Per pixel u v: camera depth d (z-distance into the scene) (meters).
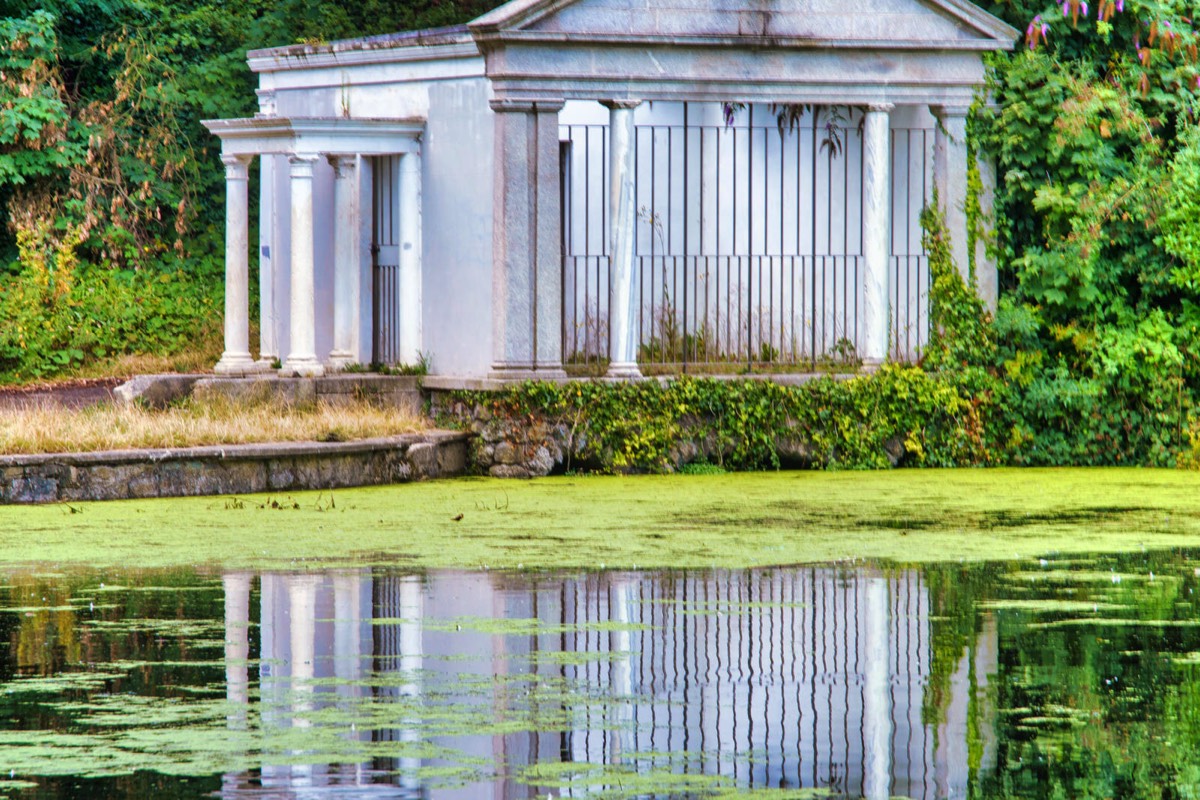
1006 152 64.00
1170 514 47.66
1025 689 25.97
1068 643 29.31
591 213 64.56
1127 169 64.88
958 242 63.81
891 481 57.12
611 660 28.06
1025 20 66.31
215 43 92.00
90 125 85.25
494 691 26.00
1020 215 65.56
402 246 63.44
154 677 26.95
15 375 78.44
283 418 56.62
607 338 64.25
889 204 65.38
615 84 59.81
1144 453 63.94
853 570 37.09
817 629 30.56
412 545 40.53
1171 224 62.69
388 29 89.25
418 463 56.72
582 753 22.61
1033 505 49.81
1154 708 24.83
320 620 31.38
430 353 63.09
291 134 61.91
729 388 60.44
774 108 65.62
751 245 62.31
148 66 88.12
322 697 25.62
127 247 84.06
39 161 83.44
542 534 42.56
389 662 27.98
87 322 80.19
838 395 61.62
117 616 31.77
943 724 23.97
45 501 48.38
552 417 58.88
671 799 20.66
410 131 63.03
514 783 21.30
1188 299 64.25
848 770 21.78
